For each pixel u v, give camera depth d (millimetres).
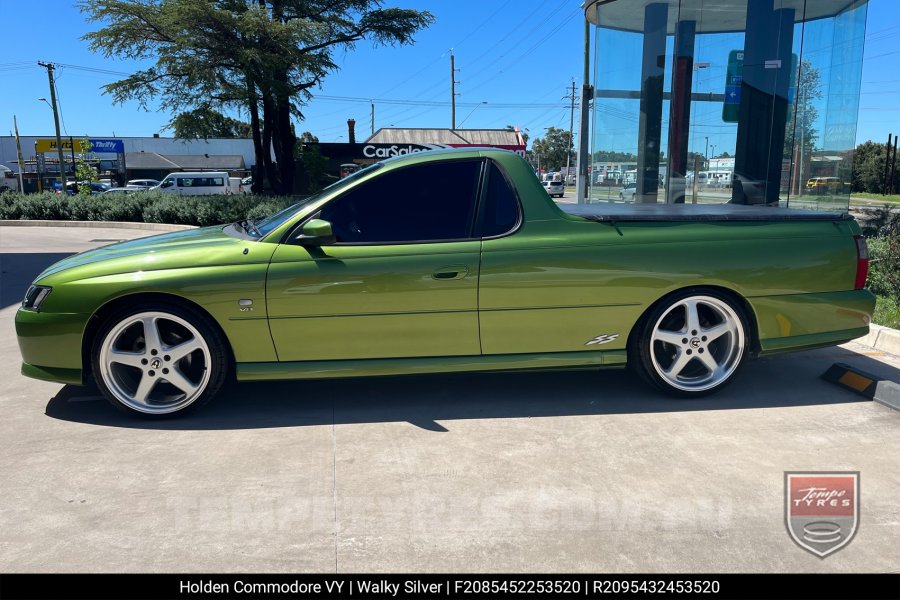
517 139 51125
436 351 4129
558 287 4098
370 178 4172
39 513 2971
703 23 9688
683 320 4371
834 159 9242
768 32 8875
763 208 4949
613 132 10742
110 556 2650
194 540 2754
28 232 18984
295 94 24781
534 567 2578
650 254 4148
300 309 3982
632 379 4828
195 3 21141
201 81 23000
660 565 2592
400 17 26922
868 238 9117
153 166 65000
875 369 4992
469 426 3957
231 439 3783
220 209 19609
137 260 4020
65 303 3938
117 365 4043
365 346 4078
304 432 3881
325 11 26250
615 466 3408
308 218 4086
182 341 4066
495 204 4160
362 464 3449
